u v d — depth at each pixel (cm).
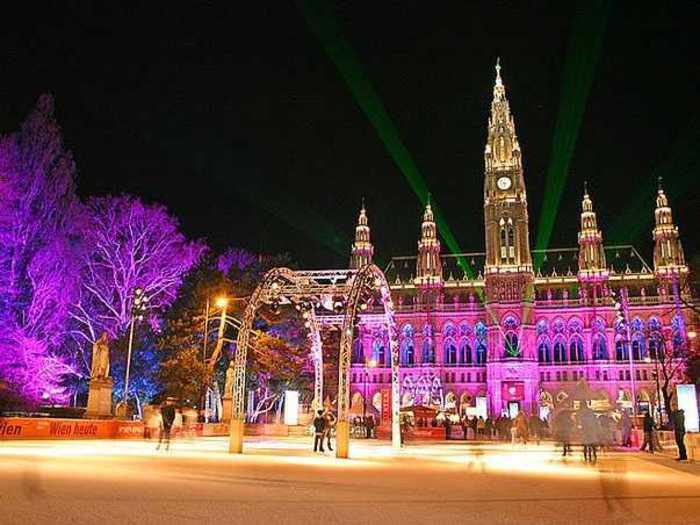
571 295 14825
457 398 14588
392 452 3906
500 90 15350
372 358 14900
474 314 14962
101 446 3731
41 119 6106
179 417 4434
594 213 15062
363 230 16100
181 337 7044
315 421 3728
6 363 5438
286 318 7712
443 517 1394
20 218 5791
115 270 6750
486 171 14900
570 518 1417
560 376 14125
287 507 1498
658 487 2109
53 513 1319
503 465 3014
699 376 8475
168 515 1340
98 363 5103
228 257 8369
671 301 13538
